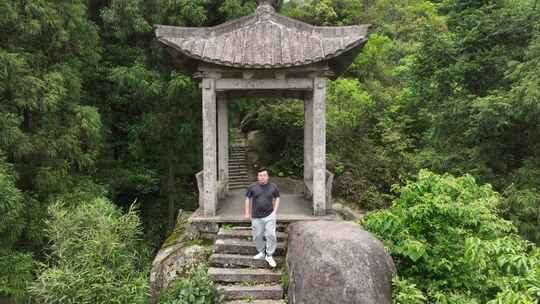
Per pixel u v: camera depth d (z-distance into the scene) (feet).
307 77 21.08
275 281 17.49
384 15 67.67
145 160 41.88
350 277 13.39
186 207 43.88
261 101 49.83
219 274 17.63
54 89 25.90
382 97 44.11
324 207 21.26
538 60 20.29
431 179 16.08
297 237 16.65
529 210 20.26
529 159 23.02
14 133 23.38
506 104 20.89
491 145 24.39
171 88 33.55
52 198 26.73
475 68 25.13
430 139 28.58
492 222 14.38
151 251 38.34
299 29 21.47
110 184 37.24
